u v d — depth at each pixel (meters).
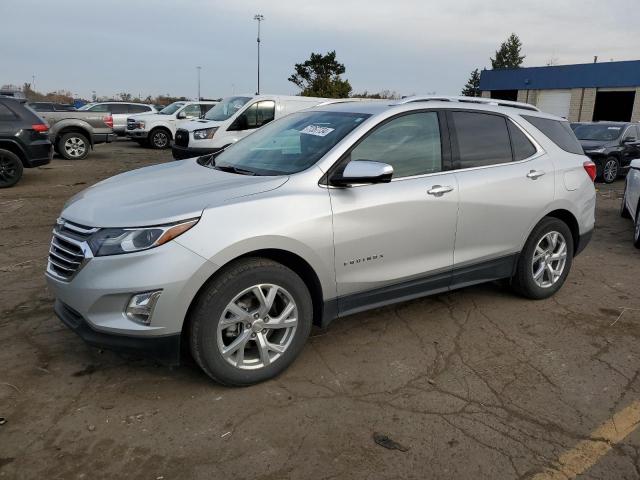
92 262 2.97
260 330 3.29
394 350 3.86
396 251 3.79
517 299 4.89
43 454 2.69
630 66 28.84
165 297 2.93
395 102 4.08
